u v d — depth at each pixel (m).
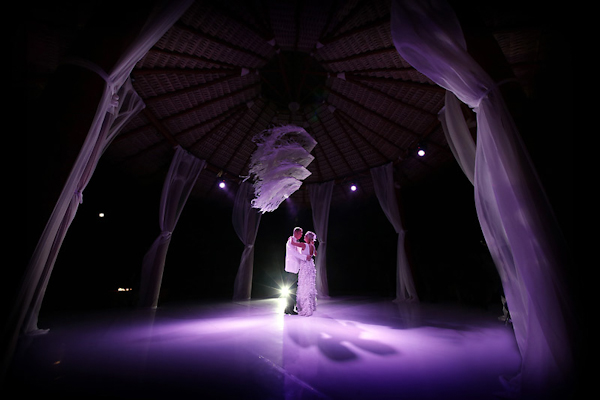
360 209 10.46
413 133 5.73
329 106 6.08
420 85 4.52
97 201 7.19
